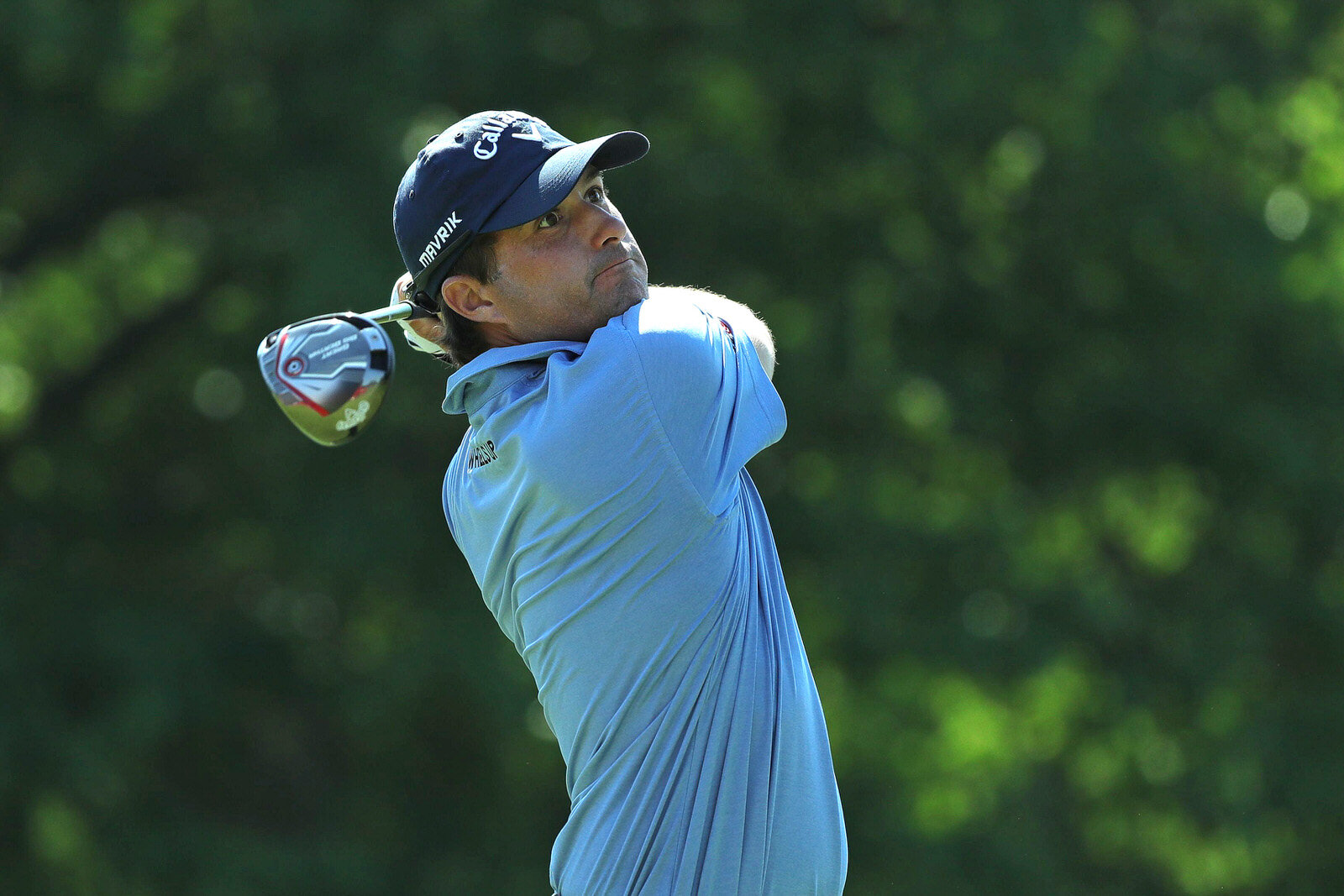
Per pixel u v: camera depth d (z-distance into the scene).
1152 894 50.25
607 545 9.23
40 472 45.62
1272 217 46.84
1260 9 47.91
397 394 38.44
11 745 39.41
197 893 41.00
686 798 9.35
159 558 45.88
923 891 43.03
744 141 44.50
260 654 44.31
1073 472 47.75
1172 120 45.25
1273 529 48.59
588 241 9.72
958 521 45.31
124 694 41.50
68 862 40.50
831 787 9.74
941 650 43.06
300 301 37.25
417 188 9.73
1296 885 49.31
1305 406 46.41
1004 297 45.84
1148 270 46.12
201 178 44.59
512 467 9.45
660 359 9.10
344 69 40.66
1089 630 45.62
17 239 45.31
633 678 9.34
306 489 42.75
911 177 44.81
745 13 42.62
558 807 44.50
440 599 41.66
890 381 43.97
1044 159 44.72
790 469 44.09
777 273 43.78
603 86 42.00
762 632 9.52
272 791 45.31
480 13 41.00
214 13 41.94
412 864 43.41
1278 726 47.12
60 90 41.69
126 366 47.09
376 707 41.69
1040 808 49.22
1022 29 41.84
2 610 41.88
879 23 43.78
